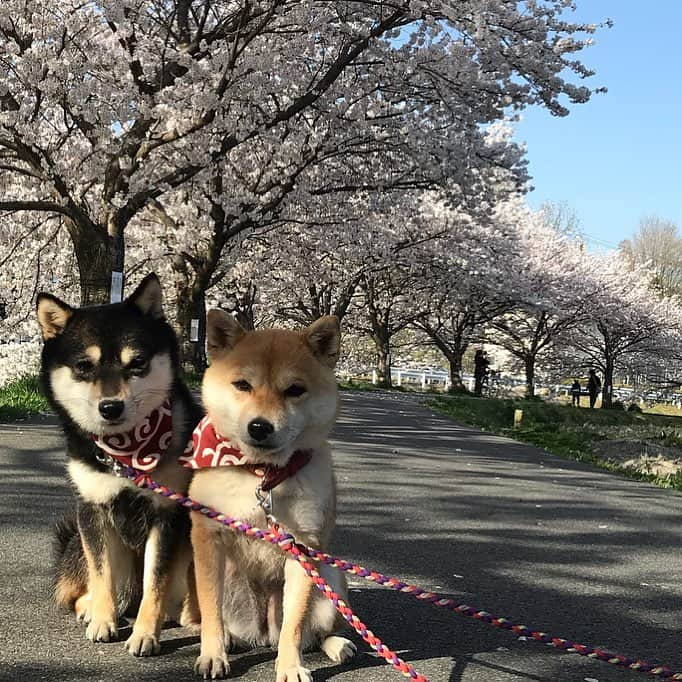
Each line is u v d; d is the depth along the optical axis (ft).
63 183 52.19
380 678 10.72
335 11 54.19
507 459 38.45
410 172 67.92
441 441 44.45
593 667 11.80
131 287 87.10
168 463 11.57
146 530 11.73
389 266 114.83
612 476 35.27
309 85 57.93
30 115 51.01
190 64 48.67
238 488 10.63
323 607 11.25
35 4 48.06
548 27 56.34
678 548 20.80
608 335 154.92
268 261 97.91
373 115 62.75
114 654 11.05
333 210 77.61
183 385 13.05
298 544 10.54
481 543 19.83
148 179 55.83
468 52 54.03
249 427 10.25
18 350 50.72
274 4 47.85
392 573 16.52
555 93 57.72
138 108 49.16
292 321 134.62
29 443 28.94
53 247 74.43
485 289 125.59
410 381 163.22
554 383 173.68
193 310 75.00
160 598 11.45
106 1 46.32
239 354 10.93
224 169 68.03
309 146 65.21
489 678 11.07
